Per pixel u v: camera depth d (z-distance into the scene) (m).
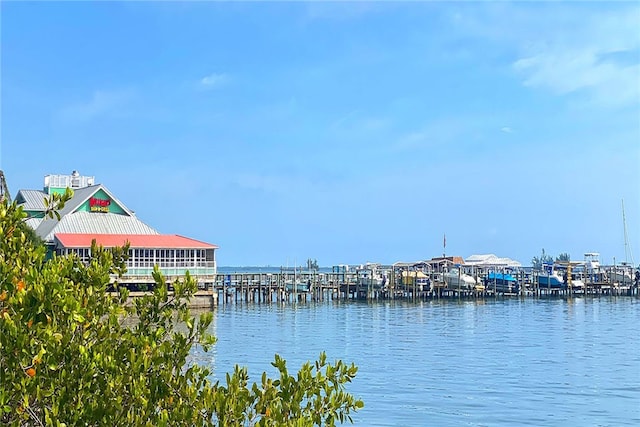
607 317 67.12
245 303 82.56
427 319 64.62
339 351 41.66
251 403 7.06
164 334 7.18
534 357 39.38
